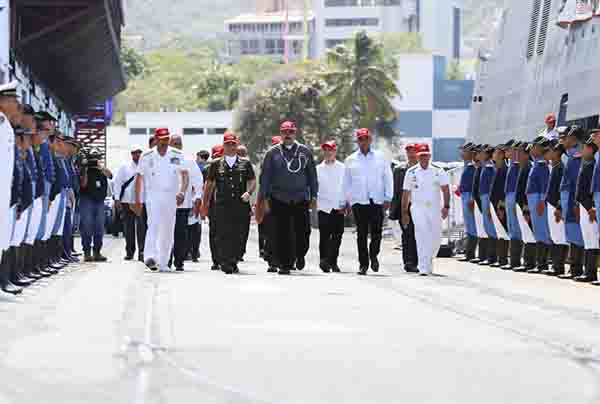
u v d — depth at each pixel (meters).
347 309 25.12
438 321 22.95
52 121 34.00
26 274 31.59
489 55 59.78
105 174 45.25
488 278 37.25
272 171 38.03
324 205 40.31
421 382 15.95
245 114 165.25
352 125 165.00
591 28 43.03
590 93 42.69
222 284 31.62
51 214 36.00
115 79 119.69
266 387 15.48
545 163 40.34
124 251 55.31
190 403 14.30
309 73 166.25
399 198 42.47
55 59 80.88
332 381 15.98
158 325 21.69
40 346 18.66
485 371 16.88
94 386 15.27
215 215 39.94
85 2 68.88
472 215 47.41
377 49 168.50
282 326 21.83
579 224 36.25
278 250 37.88
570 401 14.69
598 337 20.81
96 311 23.83
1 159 25.41
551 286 33.69
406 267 41.22
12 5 66.25
